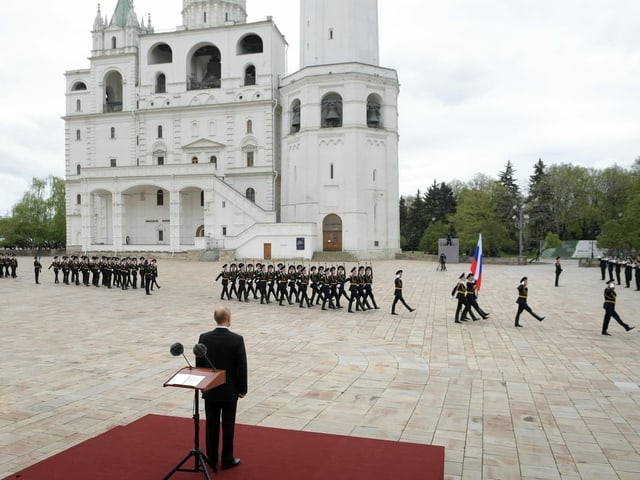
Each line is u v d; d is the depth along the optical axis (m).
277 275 27.50
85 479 7.13
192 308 25.88
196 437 7.12
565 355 16.05
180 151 71.25
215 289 34.47
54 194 94.69
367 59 66.50
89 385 12.36
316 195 63.25
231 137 69.81
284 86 68.00
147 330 19.80
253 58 69.38
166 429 9.19
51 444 8.83
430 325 21.22
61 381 12.70
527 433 9.54
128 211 70.31
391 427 9.73
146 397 11.43
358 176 62.81
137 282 38.69
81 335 18.75
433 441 9.09
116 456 7.95
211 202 63.00
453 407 10.94
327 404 11.03
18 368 13.95
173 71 71.81
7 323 21.33
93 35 74.69
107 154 73.88
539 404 11.23
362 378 13.14
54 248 90.31
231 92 69.94
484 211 71.25
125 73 73.44
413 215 105.00
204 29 70.69
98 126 74.19
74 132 75.25
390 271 47.09
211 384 6.87
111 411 10.52
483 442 9.09
